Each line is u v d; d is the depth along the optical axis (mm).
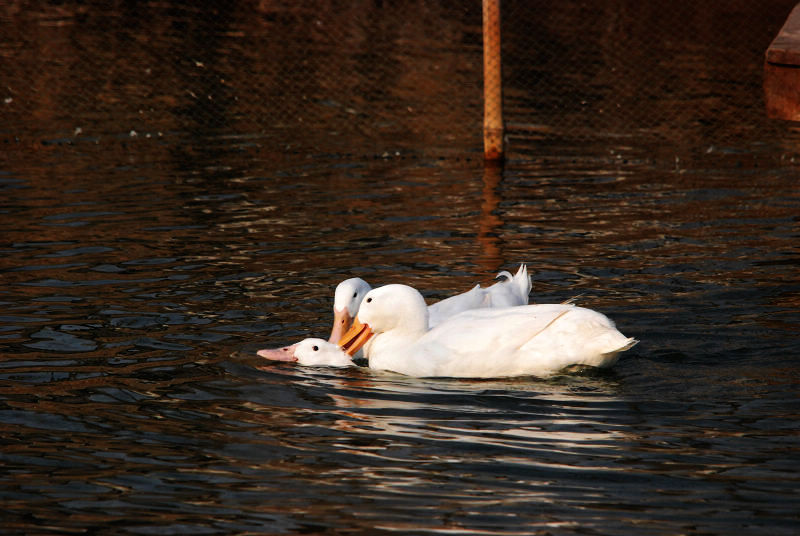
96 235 15500
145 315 12000
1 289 12867
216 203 17672
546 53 34000
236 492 7688
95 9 39906
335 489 7727
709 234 15477
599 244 15062
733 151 22047
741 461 8133
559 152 22281
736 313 11898
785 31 14281
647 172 20250
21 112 25672
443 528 7098
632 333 11344
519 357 10367
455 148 22719
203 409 9391
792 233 15398
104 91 28062
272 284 13234
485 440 8656
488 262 14242
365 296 11133
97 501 7555
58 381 10008
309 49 34125
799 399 9477
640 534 6973
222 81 29562
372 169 20672
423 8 42000
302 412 9359
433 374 10562
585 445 8531
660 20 39469
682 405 9414
